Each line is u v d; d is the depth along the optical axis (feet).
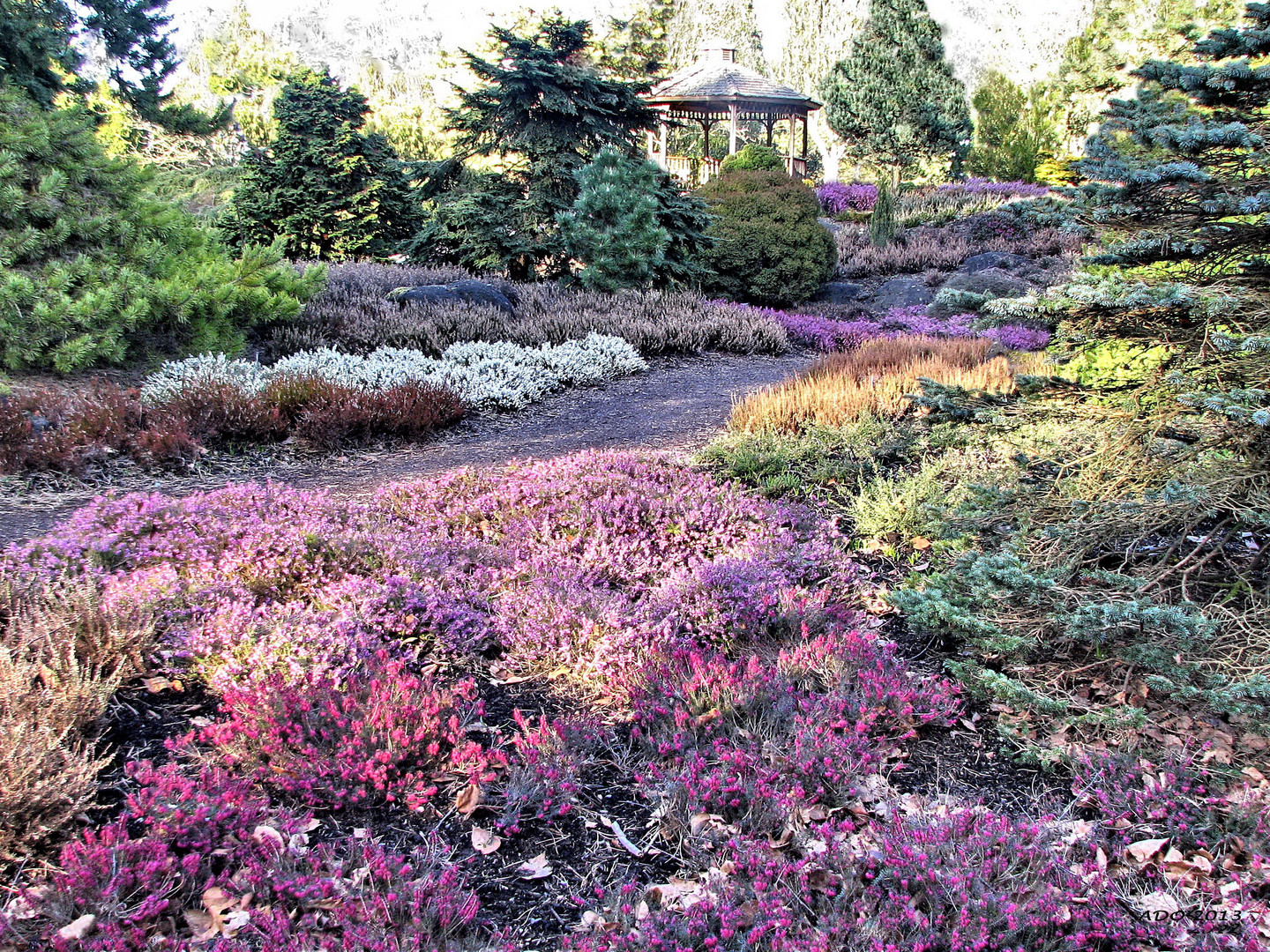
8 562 13.94
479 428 30.32
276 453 25.96
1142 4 99.14
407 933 8.17
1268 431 12.84
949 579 14.57
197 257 35.40
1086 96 107.45
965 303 14.80
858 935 8.19
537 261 56.75
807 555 17.29
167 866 8.65
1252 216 12.35
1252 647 12.49
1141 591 13.16
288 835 9.71
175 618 13.35
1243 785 11.04
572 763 11.05
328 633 13.00
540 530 18.17
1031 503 15.15
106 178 32.86
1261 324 13.12
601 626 14.08
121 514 16.88
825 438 24.53
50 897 8.15
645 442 27.94
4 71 54.95
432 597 14.38
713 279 60.49
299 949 7.81
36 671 11.02
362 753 10.49
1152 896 9.34
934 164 116.88
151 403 26.89
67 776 9.73
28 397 25.45
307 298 38.32
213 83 154.81
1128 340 14.19
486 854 9.91
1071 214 13.96
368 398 28.02
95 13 76.43
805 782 10.81
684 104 103.45
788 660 13.41
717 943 8.07
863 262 72.49
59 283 28.89
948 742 12.44
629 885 9.02
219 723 11.60
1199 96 12.99
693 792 10.43
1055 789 11.39
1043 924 8.21
